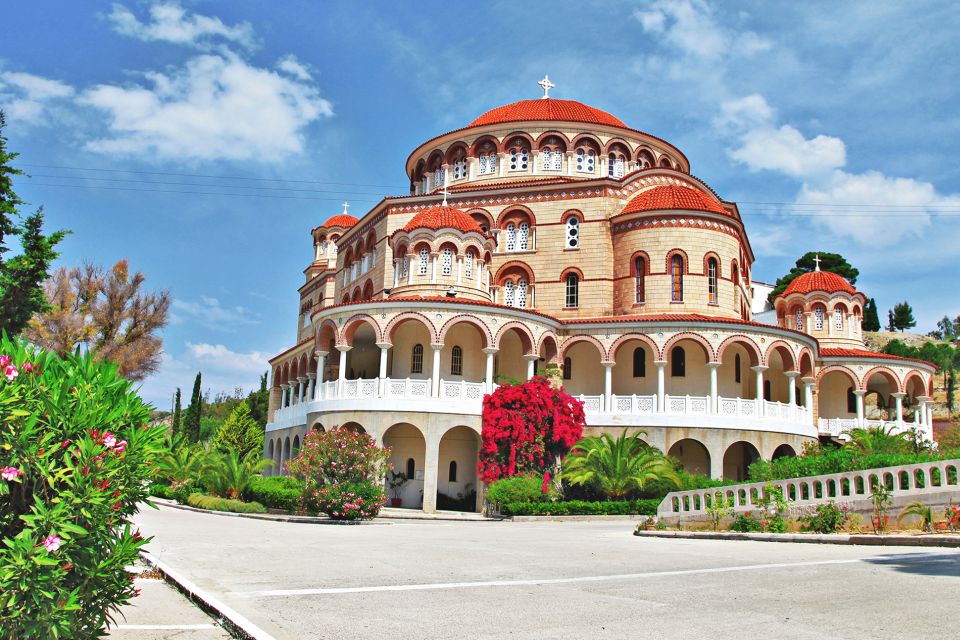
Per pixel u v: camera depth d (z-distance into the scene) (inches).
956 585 559.5
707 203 2052.2
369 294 2236.7
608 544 946.7
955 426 2731.3
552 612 493.0
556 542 978.1
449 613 492.1
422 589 582.2
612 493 1578.5
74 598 342.6
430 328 1752.0
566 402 1713.8
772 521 1019.9
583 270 2073.1
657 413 1820.9
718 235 2018.9
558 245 2102.6
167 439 414.9
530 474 1637.6
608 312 2037.4
